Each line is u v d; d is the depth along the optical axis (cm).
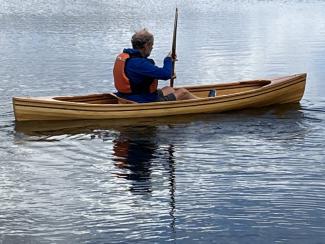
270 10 4112
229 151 1035
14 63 2003
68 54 2208
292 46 2416
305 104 1396
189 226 742
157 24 3269
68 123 1218
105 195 838
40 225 743
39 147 1066
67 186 876
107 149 1053
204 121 1239
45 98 1246
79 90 1602
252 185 873
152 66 1240
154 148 1057
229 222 752
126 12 4034
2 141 1101
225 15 3791
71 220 758
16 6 4456
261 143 1080
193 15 3819
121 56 1256
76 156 1017
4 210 786
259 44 2473
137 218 764
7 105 1401
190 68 1939
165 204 806
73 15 3791
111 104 1233
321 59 2102
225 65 1995
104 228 735
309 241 702
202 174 923
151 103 1245
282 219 758
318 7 4303
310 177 905
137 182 892
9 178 908
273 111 1329
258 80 1428
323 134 1139
